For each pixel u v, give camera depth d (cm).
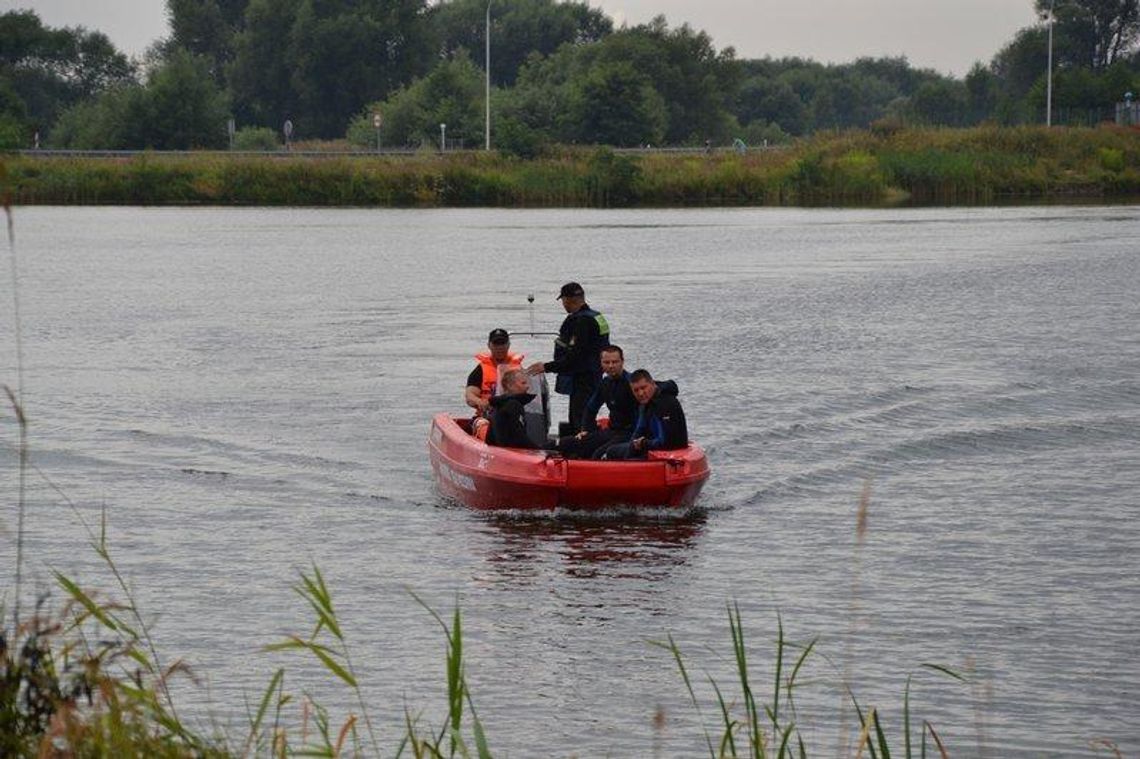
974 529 2081
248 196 10862
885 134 12475
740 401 3045
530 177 10862
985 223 8519
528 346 3881
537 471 2112
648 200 10975
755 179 11038
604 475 2106
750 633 1638
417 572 1875
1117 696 1452
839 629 1652
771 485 2355
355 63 17850
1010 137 12025
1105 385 3219
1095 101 15375
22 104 15225
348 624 1661
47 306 4772
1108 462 2508
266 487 2334
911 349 3753
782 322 4266
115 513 2162
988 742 1345
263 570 1875
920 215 9375
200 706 1402
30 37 19900
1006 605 1733
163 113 13925
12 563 1881
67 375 3394
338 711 1402
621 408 2256
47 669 955
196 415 2912
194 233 8000
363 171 10894
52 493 2281
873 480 2397
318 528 2091
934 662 1545
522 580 1839
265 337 4041
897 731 1378
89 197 10844
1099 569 1881
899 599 1758
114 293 5138
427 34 18488
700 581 1836
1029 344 3822
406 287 5294
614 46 16712
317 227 8469
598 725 1387
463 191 10862
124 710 945
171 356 3697
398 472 2450
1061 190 11506
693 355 3650
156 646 1569
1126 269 5716
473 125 13625
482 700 1441
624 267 5972
